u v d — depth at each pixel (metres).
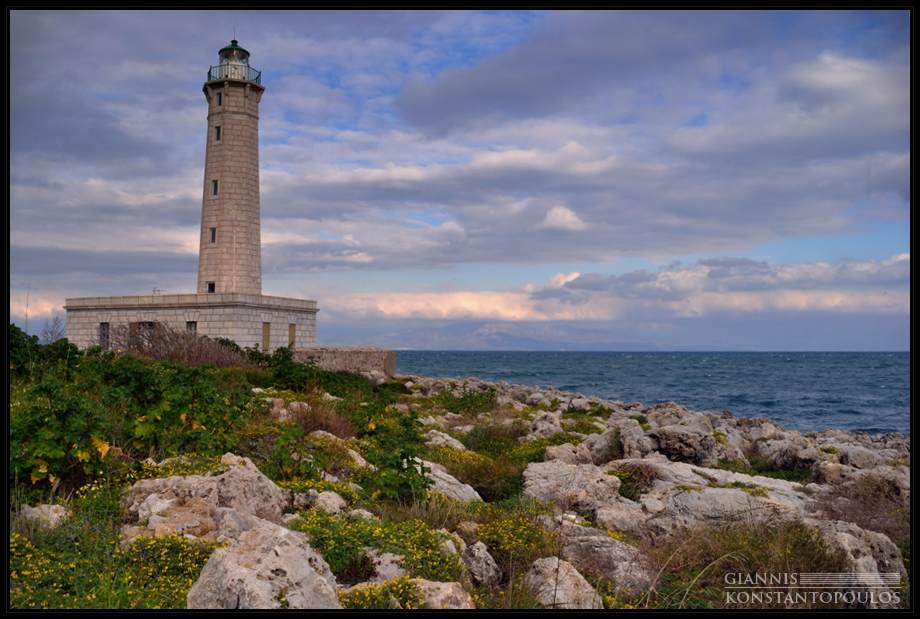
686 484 11.87
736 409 40.66
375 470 11.16
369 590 5.69
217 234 44.00
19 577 5.41
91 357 17.47
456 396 28.89
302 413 14.32
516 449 15.91
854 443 21.88
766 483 12.85
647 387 60.00
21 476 7.48
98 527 6.66
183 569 5.99
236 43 45.16
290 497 8.80
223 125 44.28
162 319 40.59
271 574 5.13
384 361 39.00
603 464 14.95
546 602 6.45
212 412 10.49
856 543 7.97
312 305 46.94
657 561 7.85
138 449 9.59
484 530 8.55
